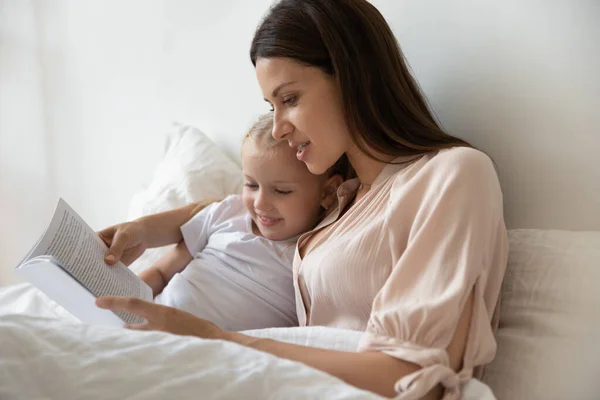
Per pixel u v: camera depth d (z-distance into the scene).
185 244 1.37
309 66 0.98
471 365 0.78
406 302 0.79
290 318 1.19
